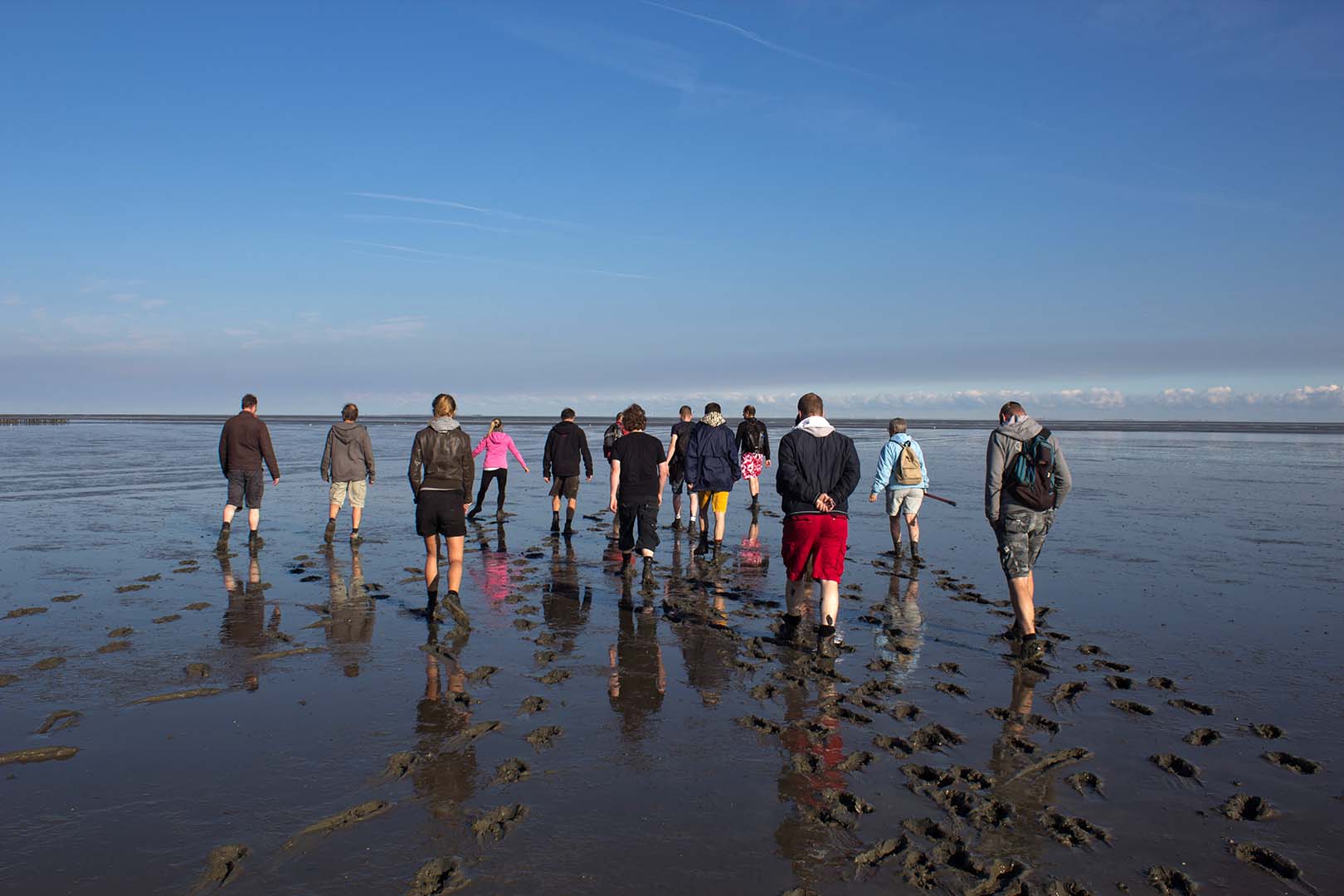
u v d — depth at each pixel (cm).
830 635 671
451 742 480
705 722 517
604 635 717
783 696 566
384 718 517
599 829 382
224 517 1122
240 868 346
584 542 1235
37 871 342
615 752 469
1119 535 1271
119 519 1401
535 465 2672
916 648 682
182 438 4684
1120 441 5112
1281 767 455
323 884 336
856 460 689
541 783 429
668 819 393
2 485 1962
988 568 1026
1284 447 4288
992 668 629
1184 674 613
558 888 334
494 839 372
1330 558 1074
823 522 688
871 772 448
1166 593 876
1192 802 414
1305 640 702
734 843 372
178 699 546
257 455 1130
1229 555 1100
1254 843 374
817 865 354
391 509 1598
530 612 795
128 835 373
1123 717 529
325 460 1184
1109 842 375
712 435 1106
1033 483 654
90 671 598
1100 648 677
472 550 1152
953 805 411
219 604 809
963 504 1709
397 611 796
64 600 816
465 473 757
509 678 598
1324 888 339
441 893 330
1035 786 430
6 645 658
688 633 724
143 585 890
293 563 1032
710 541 1236
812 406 726
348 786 423
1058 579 948
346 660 636
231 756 457
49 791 414
